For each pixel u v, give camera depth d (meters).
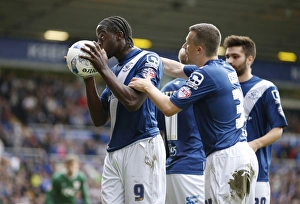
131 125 6.80
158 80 6.84
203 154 8.41
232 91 6.86
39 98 31.58
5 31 30.59
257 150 8.23
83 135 24.45
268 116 8.23
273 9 25.58
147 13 26.62
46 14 27.20
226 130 6.80
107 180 6.95
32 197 18.59
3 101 30.53
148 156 6.78
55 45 26.61
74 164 15.64
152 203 6.75
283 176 21.38
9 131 24.50
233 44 8.37
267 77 29.14
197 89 6.68
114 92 6.42
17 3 25.45
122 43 6.89
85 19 27.97
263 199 8.22
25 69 36.09
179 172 8.32
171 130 8.43
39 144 23.70
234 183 6.74
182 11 26.19
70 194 15.59
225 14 26.64
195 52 6.99
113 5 25.33
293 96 40.53
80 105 32.59
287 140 26.83
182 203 8.35
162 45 33.00
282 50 33.44
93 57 6.38
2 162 18.59
